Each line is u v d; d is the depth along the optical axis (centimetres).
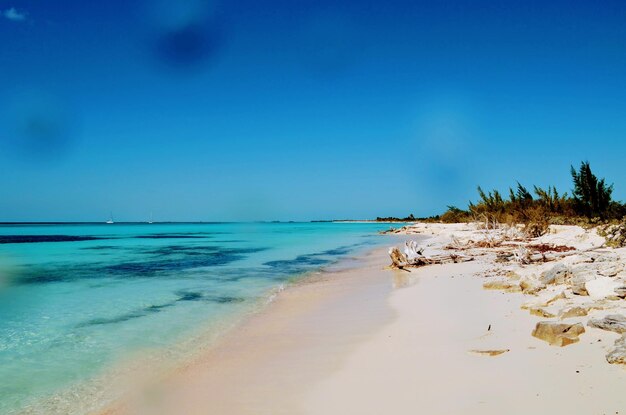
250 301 1605
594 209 4894
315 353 919
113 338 1119
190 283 2072
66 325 1258
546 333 777
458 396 607
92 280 2195
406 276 2080
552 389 581
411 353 831
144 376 847
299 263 3052
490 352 751
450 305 1250
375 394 655
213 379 809
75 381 828
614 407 511
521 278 1486
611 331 734
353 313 1311
